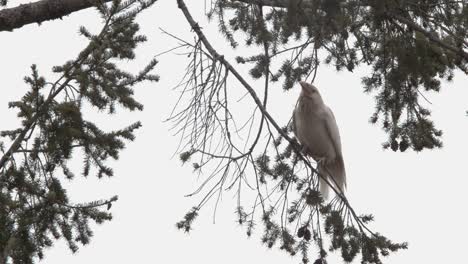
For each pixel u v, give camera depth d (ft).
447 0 38.73
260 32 37.24
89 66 33.73
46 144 32.14
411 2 37.86
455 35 38.32
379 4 36.58
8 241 30.83
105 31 34.53
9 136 32.07
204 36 36.11
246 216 36.29
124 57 34.58
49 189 32.89
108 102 34.65
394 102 42.24
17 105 31.71
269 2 37.96
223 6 37.73
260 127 34.63
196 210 35.42
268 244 36.63
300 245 36.58
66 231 33.09
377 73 42.06
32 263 32.09
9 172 31.68
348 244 36.73
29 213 32.17
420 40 37.55
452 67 40.42
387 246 36.52
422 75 38.70
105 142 33.60
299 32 38.55
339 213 36.52
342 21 35.88
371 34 40.22
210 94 34.06
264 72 39.96
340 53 40.78
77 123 32.45
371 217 36.86
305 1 35.63
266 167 35.73
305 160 36.35
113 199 33.71
